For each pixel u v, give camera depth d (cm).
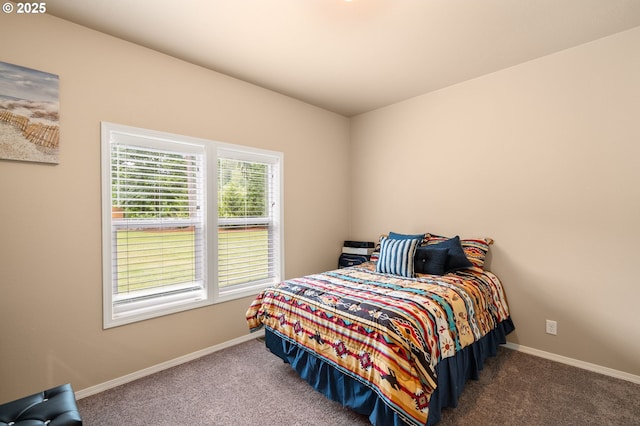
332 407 188
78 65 200
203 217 265
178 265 253
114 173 220
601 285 225
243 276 296
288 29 209
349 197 403
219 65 260
